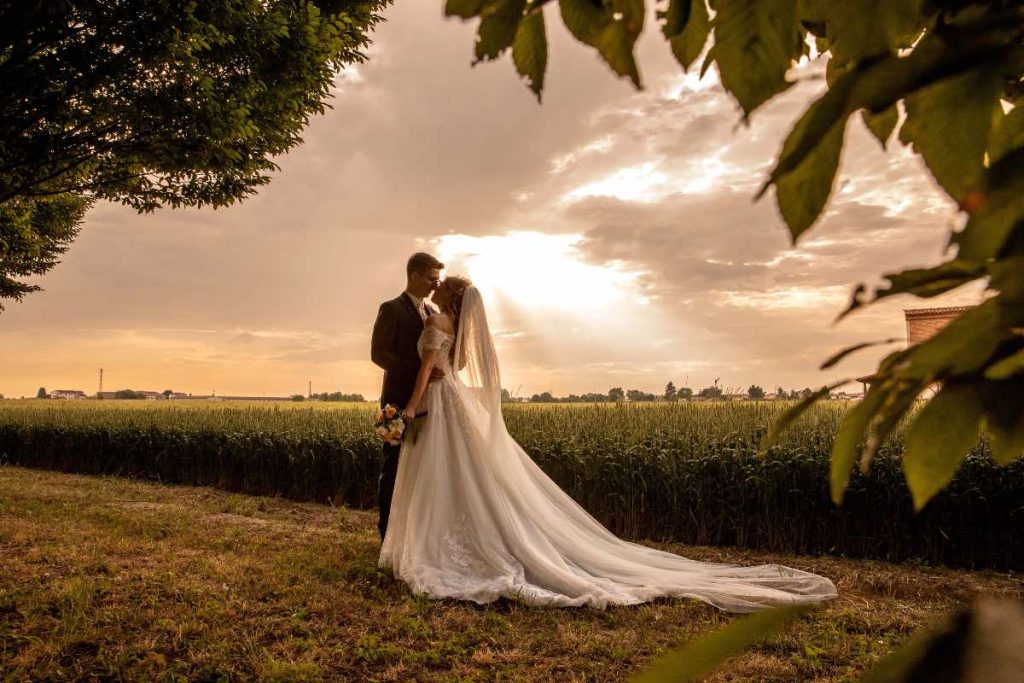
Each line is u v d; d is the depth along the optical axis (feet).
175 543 19.31
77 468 44.55
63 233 44.75
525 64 1.37
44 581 15.14
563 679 10.45
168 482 38.37
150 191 27.04
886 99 0.91
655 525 21.58
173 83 21.29
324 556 17.60
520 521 15.40
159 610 13.17
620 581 14.88
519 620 12.81
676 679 0.72
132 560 17.11
